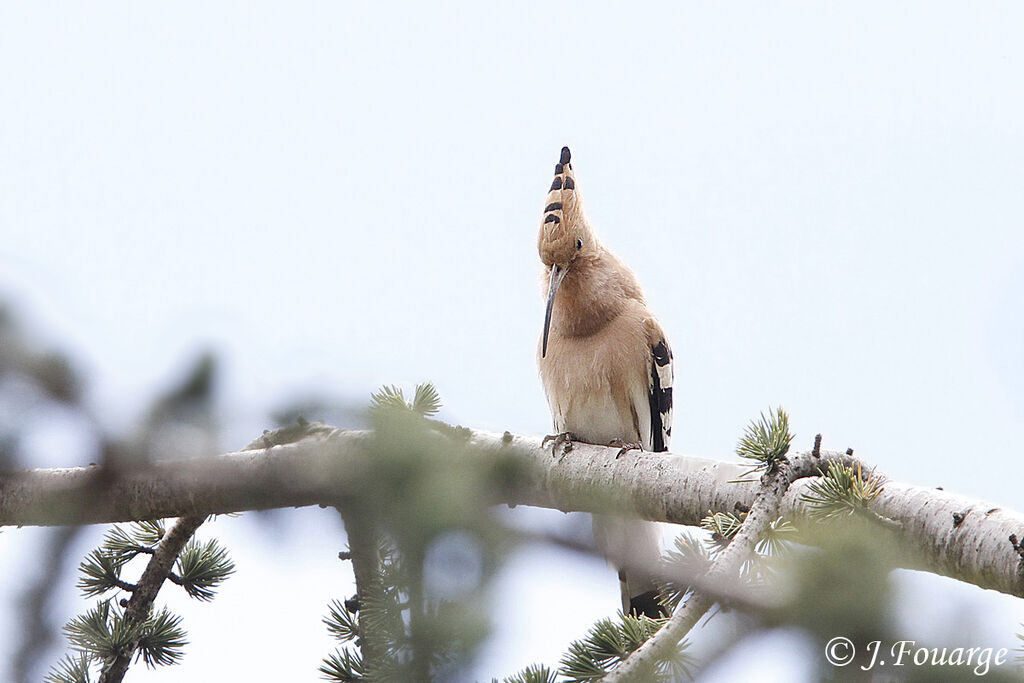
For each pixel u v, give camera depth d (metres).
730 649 4.37
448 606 4.33
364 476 4.46
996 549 6.57
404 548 4.37
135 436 4.18
